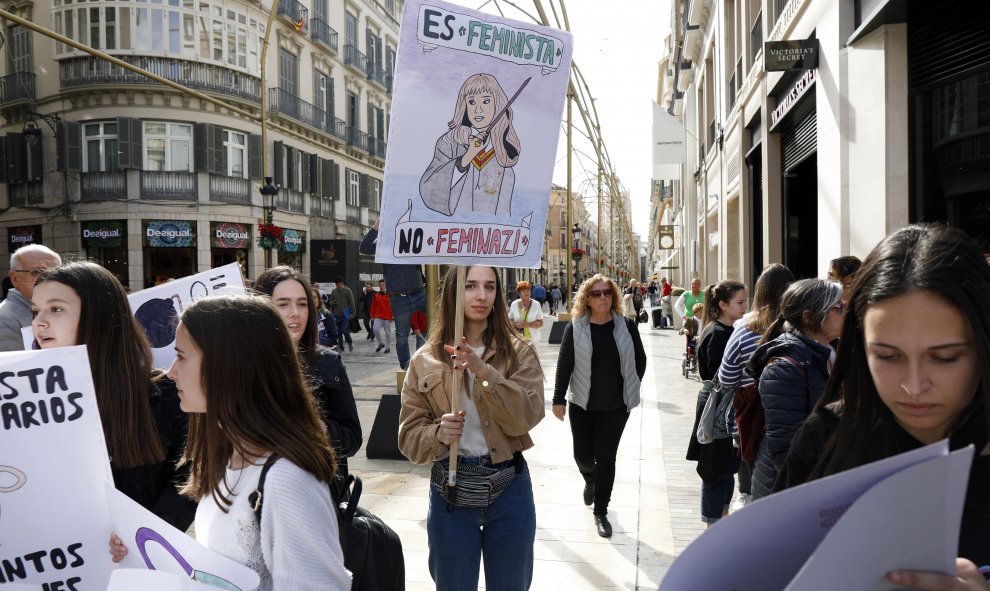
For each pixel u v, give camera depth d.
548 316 32.38
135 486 2.29
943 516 0.91
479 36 2.56
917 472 0.87
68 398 1.81
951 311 1.14
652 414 8.48
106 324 2.31
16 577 1.74
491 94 2.60
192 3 24.94
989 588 0.97
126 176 24.66
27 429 1.75
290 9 28.38
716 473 4.03
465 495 2.68
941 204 6.43
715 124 19.78
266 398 1.59
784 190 11.84
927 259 1.17
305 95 29.83
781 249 12.06
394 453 6.19
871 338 1.23
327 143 31.89
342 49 32.91
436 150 2.53
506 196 2.67
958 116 6.19
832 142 7.99
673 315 25.91
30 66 25.16
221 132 25.80
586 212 33.81
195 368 1.63
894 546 0.91
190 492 1.76
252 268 27.25
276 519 1.49
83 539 1.80
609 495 4.53
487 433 2.69
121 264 25.17
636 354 4.63
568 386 4.74
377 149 36.53
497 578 2.72
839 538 0.86
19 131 25.86
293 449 1.56
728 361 3.79
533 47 2.67
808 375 2.78
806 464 1.50
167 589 1.43
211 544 1.61
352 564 2.01
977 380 1.17
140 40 24.36
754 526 0.99
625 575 3.85
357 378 11.76
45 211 25.39
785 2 11.02
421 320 7.88
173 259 26.25
